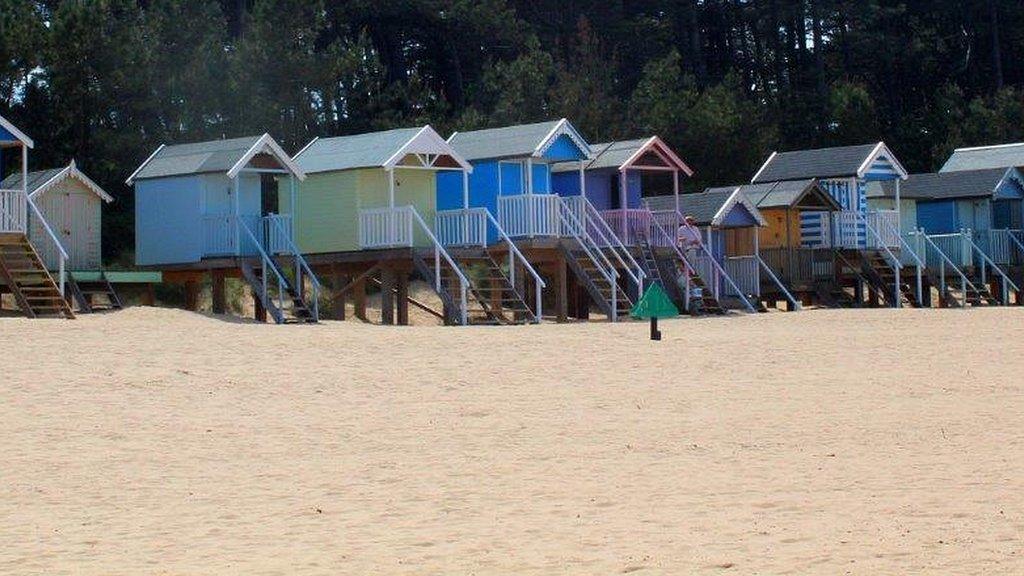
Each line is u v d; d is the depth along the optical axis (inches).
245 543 592.7
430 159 1851.6
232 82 2327.8
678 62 3619.6
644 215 2009.1
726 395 1053.2
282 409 967.6
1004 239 2532.0
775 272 2201.0
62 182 1845.5
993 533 578.9
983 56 4028.1
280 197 1921.8
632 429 896.9
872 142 3410.4
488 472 756.6
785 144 3393.2
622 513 645.3
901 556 541.0
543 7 3563.0
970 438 845.2
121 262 2127.2
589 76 2952.8
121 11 2391.7
